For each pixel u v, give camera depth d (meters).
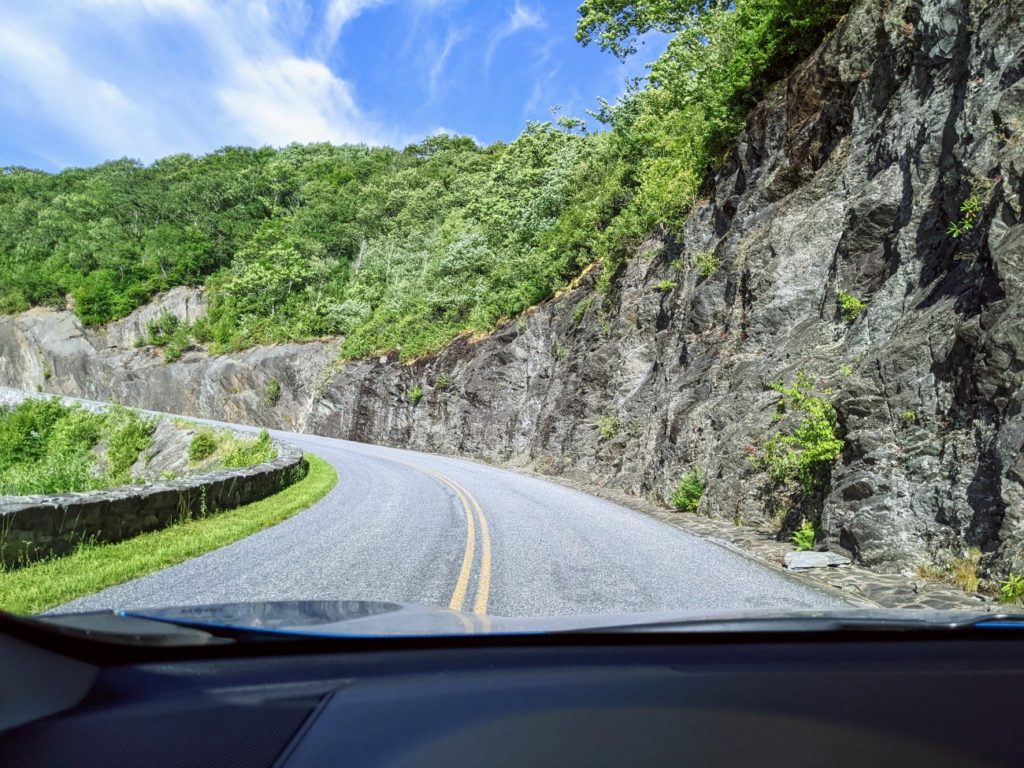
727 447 13.27
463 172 75.50
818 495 10.11
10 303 80.56
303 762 1.30
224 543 8.87
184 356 64.69
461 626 2.12
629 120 31.06
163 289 75.12
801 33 17.83
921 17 12.84
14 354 77.69
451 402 37.22
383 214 70.94
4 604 5.50
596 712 1.59
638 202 25.44
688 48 25.52
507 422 31.77
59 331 75.06
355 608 2.39
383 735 1.43
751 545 10.20
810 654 2.06
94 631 1.56
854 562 8.36
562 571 7.24
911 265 10.97
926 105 12.05
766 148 17.94
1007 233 8.38
